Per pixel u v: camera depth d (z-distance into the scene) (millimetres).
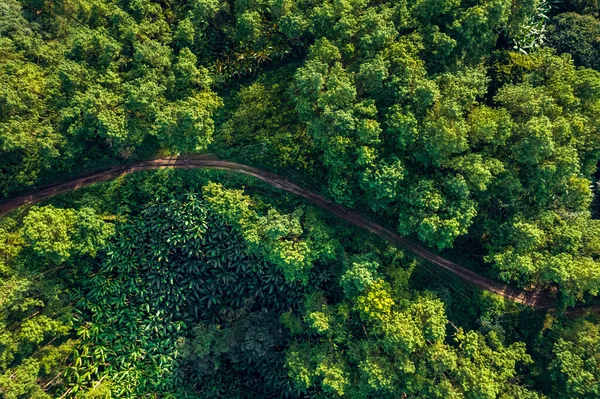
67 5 35531
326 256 34688
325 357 32781
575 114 32750
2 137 30984
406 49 31969
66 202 36281
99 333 36281
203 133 34438
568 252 32562
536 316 35938
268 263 36875
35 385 31656
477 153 31906
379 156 32156
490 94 36250
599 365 30109
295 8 35750
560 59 34438
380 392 32062
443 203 31469
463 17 32594
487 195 33156
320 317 32938
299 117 35438
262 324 36812
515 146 31516
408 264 36969
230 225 36625
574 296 32906
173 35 36594
